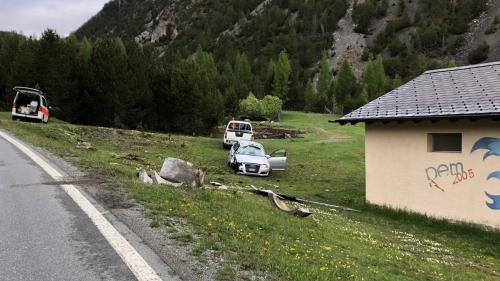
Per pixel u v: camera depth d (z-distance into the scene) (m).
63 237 5.90
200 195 9.80
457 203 14.50
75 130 26.52
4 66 43.53
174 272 4.84
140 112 42.09
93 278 4.62
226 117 69.19
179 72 45.59
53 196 8.16
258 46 190.88
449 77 16.88
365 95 90.50
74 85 39.28
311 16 199.25
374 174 16.92
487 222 13.79
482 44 150.50
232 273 4.93
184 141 30.83
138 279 4.61
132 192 8.62
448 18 176.38
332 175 23.33
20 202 7.71
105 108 40.34
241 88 80.50
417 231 13.76
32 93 27.31
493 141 13.70
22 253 5.30
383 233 12.47
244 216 8.73
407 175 15.88
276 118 69.12
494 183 13.65
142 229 6.30
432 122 15.12
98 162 12.69
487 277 9.16
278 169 22.52
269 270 5.24
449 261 10.27
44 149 14.79
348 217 14.53
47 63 38.47
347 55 173.50
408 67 149.62
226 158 25.78
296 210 11.23
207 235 6.33
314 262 6.26
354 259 7.81
